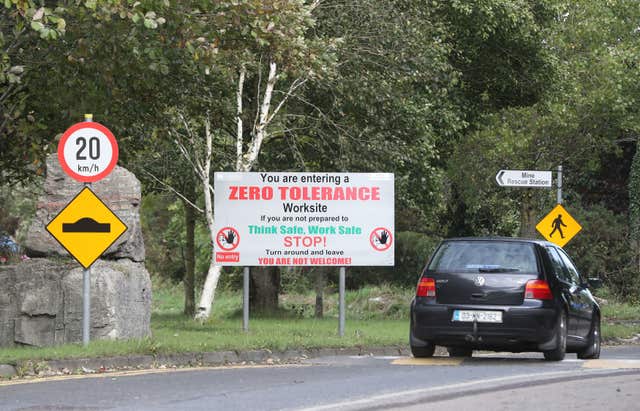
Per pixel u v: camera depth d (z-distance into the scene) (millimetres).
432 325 24375
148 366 21953
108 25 28578
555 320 23953
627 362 23781
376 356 26156
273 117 43844
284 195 29344
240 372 20594
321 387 17609
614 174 75562
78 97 32250
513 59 55906
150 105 34969
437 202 49625
